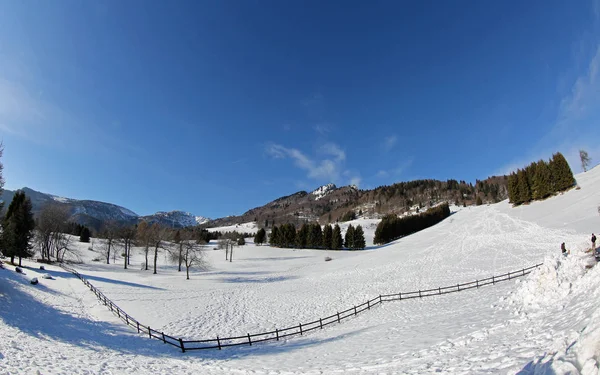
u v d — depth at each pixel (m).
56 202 61.25
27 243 45.41
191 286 45.88
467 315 18.30
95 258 71.19
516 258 40.41
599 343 5.69
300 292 40.88
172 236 66.19
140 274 56.06
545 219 57.97
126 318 25.45
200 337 24.19
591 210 52.22
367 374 10.56
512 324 12.59
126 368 13.05
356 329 22.59
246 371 13.86
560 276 14.88
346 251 95.06
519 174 81.69
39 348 13.91
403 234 114.56
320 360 14.57
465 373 8.11
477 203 160.38
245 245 116.00
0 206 30.34
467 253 48.94
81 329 20.67
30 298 25.05
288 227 110.50
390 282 39.84
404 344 14.52
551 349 7.17
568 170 69.69
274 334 24.70
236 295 40.59
